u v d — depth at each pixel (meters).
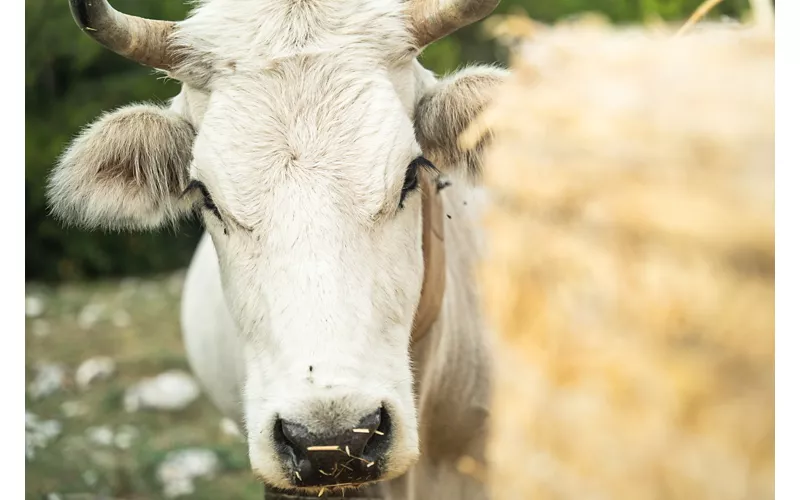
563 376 1.67
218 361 4.00
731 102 1.50
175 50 2.71
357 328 2.39
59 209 3.05
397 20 2.68
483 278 2.45
